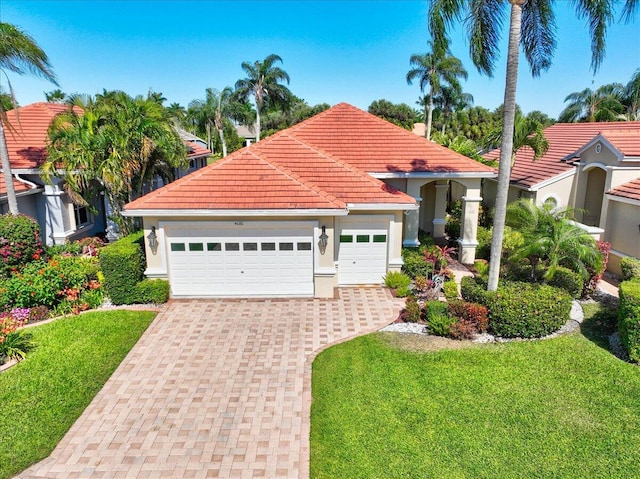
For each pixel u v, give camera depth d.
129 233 19.92
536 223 14.91
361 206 16.75
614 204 19.41
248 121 67.38
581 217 23.06
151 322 14.63
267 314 15.23
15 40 16.92
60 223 21.77
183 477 8.17
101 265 15.48
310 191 16.03
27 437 9.14
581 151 22.25
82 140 17.27
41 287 14.89
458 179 20.05
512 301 12.98
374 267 17.84
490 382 10.91
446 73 47.62
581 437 8.98
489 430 9.23
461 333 13.09
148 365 11.99
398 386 10.85
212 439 9.15
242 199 15.65
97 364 11.92
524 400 10.19
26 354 12.32
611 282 18.28
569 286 15.59
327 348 12.89
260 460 8.57
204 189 15.97
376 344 13.02
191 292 16.55
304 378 11.37
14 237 17.08
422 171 19.48
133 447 8.92
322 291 16.58
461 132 66.75
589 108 53.66
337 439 9.08
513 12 12.51
